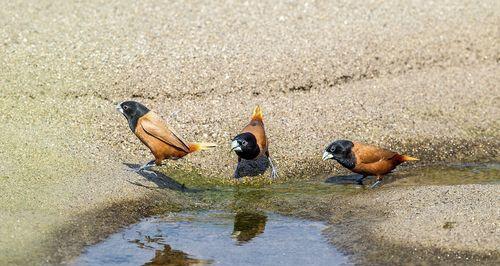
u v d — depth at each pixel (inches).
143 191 540.1
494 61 757.9
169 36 723.4
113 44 706.2
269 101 667.4
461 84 718.5
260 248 479.8
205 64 686.5
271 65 693.9
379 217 506.9
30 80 660.7
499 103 698.2
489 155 636.7
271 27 748.6
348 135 633.6
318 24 759.7
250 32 737.6
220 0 794.8
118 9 771.4
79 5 776.9
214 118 637.9
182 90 666.2
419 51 745.0
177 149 541.6
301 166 601.6
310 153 613.0
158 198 538.3
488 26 786.2
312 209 538.0
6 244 455.8
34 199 506.9
